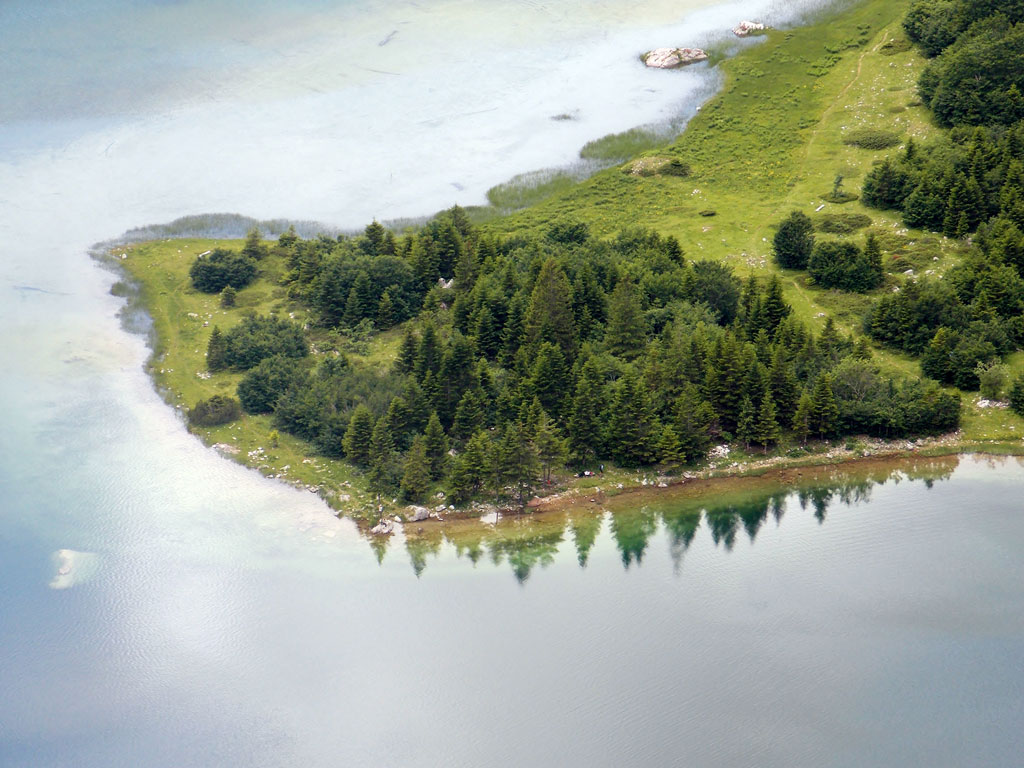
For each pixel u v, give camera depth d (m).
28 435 171.00
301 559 148.12
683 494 158.88
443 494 157.62
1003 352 179.12
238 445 168.50
